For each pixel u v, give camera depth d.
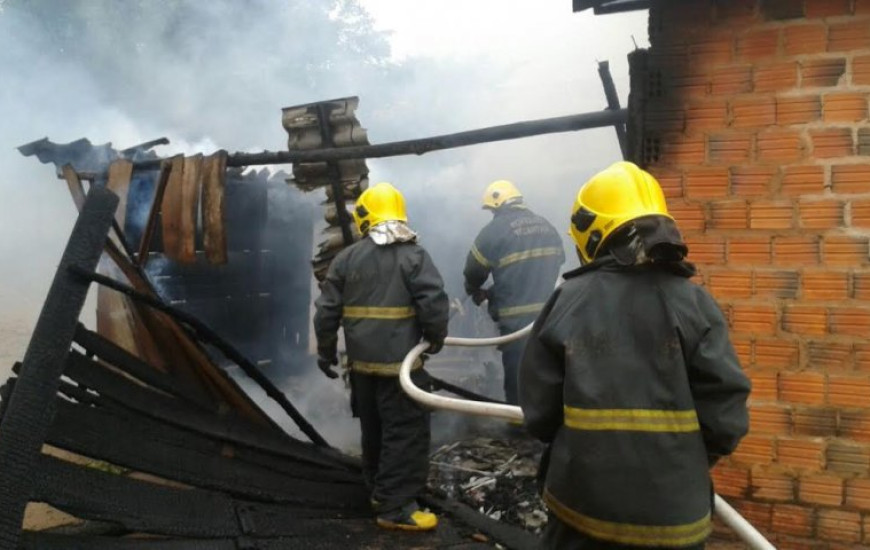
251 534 3.24
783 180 3.13
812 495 3.14
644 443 1.81
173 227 4.91
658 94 3.30
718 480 3.29
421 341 3.84
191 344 4.53
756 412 3.21
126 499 3.12
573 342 1.92
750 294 3.20
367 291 3.76
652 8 3.30
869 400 3.04
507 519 3.88
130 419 3.80
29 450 2.86
